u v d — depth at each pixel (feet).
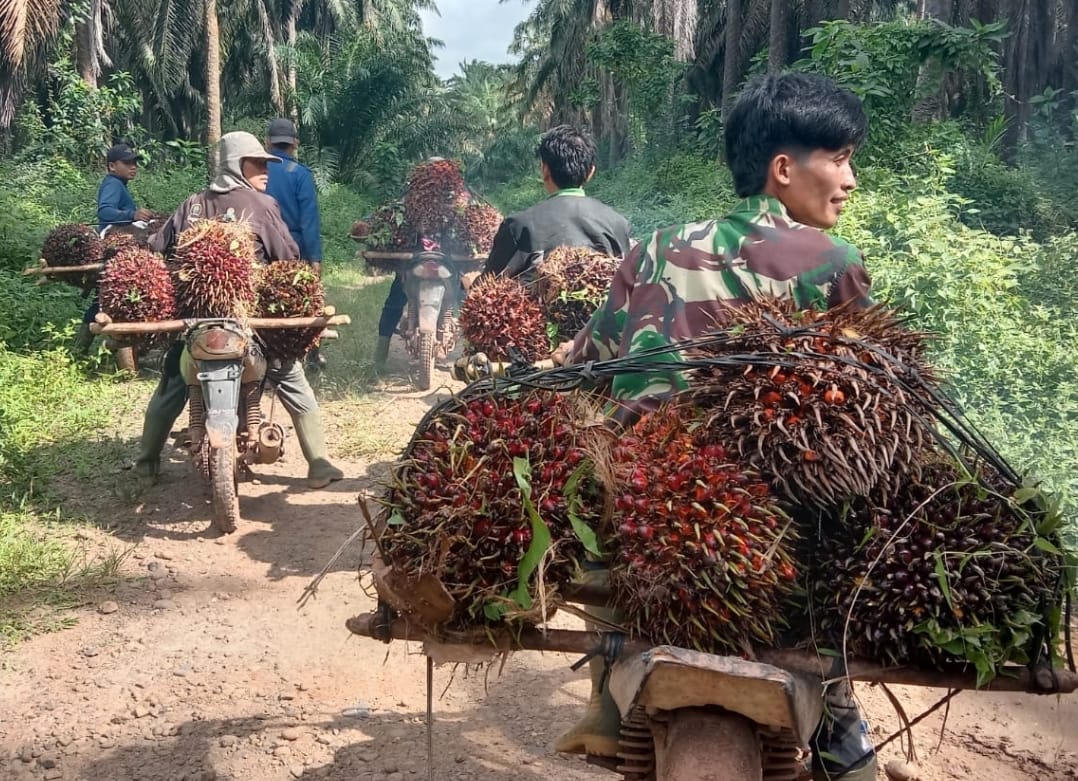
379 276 50.90
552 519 6.37
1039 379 20.65
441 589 6.24
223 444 17.10
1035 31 77.41
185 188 63.87
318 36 133.18
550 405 6.72
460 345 32.37
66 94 69.87
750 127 7.83
